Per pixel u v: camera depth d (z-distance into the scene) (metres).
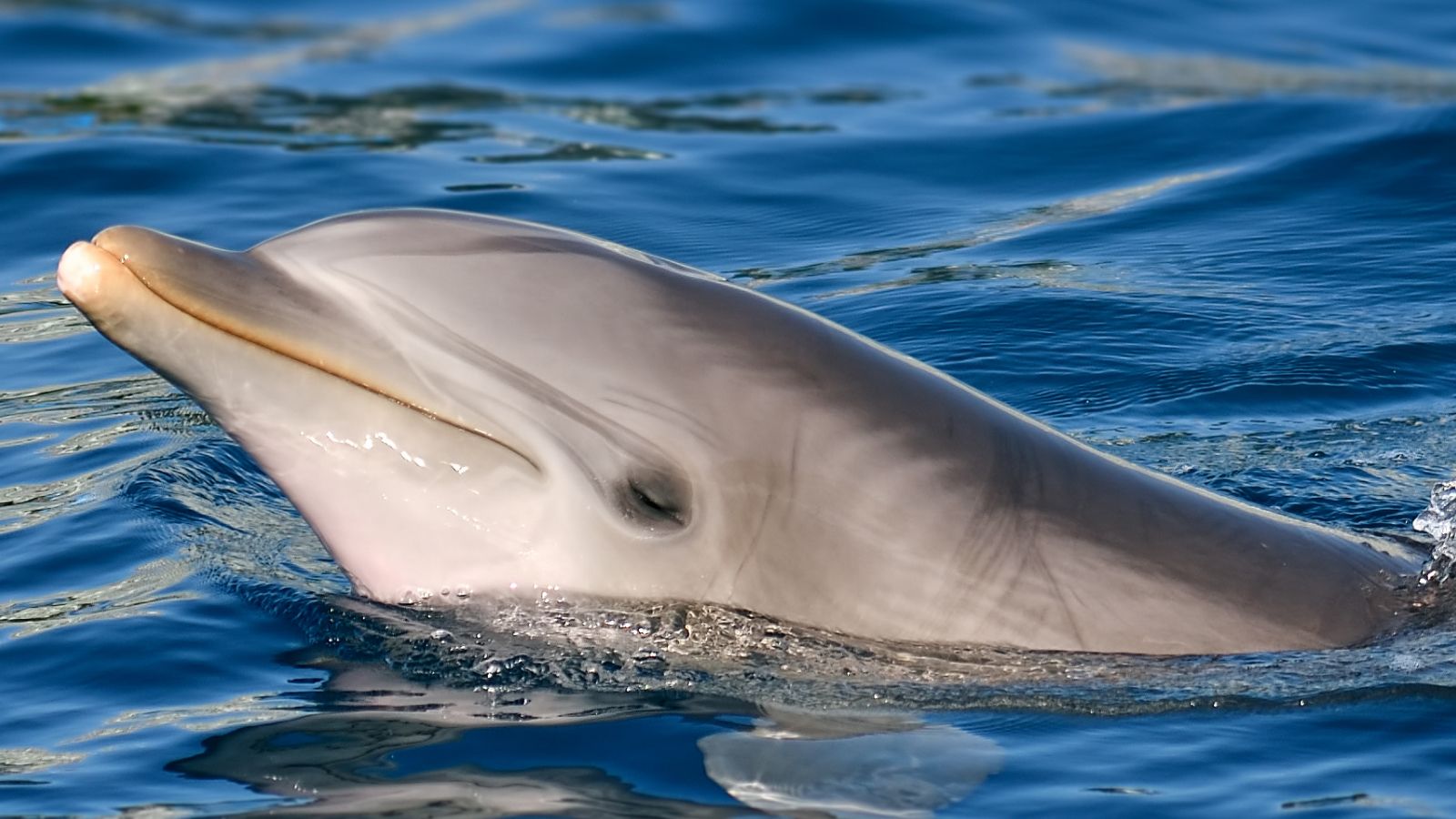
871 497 21.52
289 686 22.91
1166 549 22.20
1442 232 44.41
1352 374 35.78
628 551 21.78
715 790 19.84
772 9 69.38
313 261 22.02
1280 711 21.58
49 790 20.31
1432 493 28.25
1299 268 42.25
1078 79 62.09
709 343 21.69
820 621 21.67
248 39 69.75
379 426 21.81
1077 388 35.56
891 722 21.53
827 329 22.38
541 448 21.62
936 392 22.30
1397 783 20.17
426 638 23.08
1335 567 23.11
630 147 53.22
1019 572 21.64
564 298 21.72
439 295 21.70
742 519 21.53
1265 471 30.69
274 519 29.59
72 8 72.12
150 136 52.75
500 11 72.69
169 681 23.30
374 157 51.31
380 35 70.19
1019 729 21.36
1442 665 22.05
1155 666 21.70
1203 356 37.00
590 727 21.36
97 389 36.34
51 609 25.83
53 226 45.44
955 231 45.88
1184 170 50.53
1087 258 43.47
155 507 29.58
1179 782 20.22
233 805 19.77
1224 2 75.69
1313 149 51.09
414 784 20.09
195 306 21.39
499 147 53.06
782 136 54.28
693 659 22.00
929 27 68.56
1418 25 72.12
